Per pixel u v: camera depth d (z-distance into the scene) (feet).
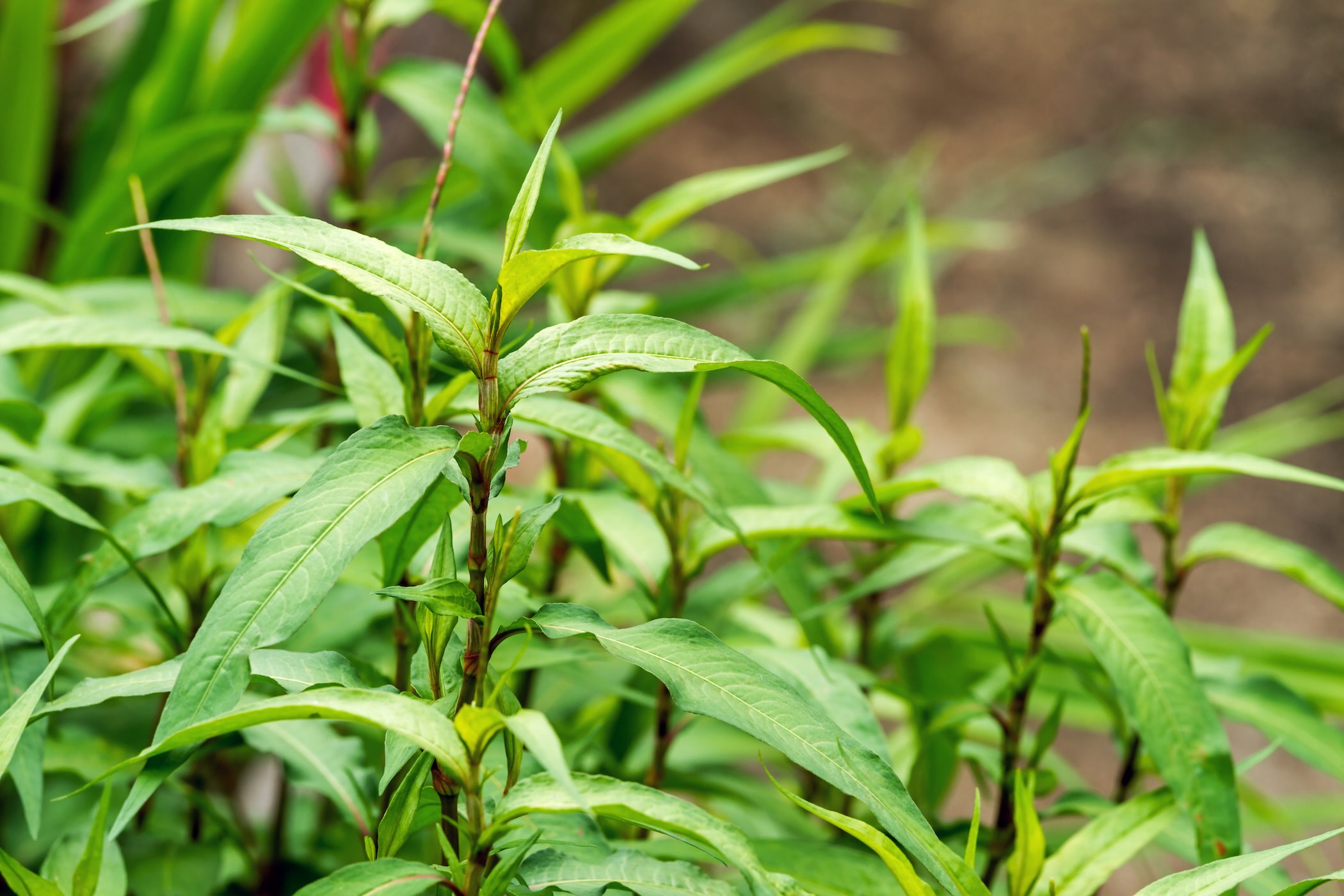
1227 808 3.90
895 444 4.40
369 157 4.90
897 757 4.42
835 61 20.58
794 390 3.59
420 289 3.59
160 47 7.63
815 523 4.09
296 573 3.54
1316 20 19.19
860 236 8.53
